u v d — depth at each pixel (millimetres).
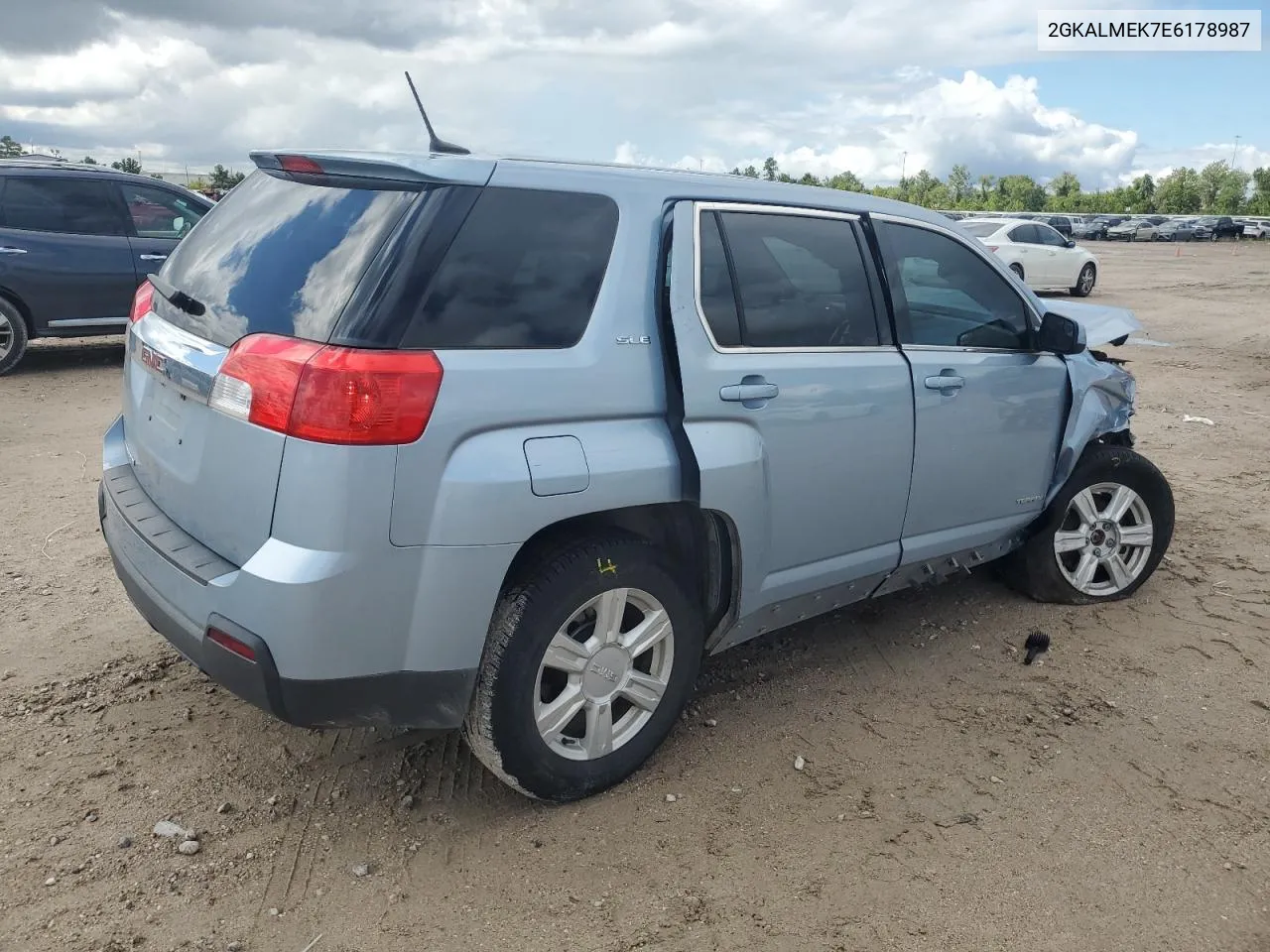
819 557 3664
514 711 2902
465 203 2787
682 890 2809
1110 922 2742
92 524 5520
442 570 2670
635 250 3076
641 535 3199
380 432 2543
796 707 3859
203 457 2809
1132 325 5371
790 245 3521
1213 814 3246
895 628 4605
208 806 3092
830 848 3010
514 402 2748
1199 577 5262
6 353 9656
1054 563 4766
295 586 2541
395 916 2672
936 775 3414
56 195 9750
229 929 2602
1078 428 4543
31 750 3332
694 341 3135
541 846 2975
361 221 2777
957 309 4090
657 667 3307
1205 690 4070
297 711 2658
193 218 10609
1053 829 3139
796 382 3393
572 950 2576
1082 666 4254
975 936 2672
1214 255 41156
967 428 4043
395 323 2596
